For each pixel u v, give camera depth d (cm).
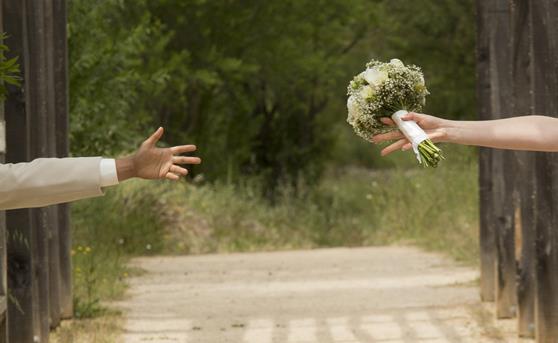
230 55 2573
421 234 1964
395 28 2898
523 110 962
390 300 1202
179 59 2272
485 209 1173
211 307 1177
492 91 1087
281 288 1331
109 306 1183
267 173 2756
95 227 1659
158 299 1245
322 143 2978
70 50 1494
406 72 496
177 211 2019
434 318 1070
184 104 2492
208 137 2625
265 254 1831
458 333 984
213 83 2411
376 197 2291
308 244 2120
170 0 2412
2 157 697
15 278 777
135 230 1859
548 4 838
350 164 4406
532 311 952
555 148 424
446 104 2952
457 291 1262
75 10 1498
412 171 2334
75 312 1108
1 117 695
